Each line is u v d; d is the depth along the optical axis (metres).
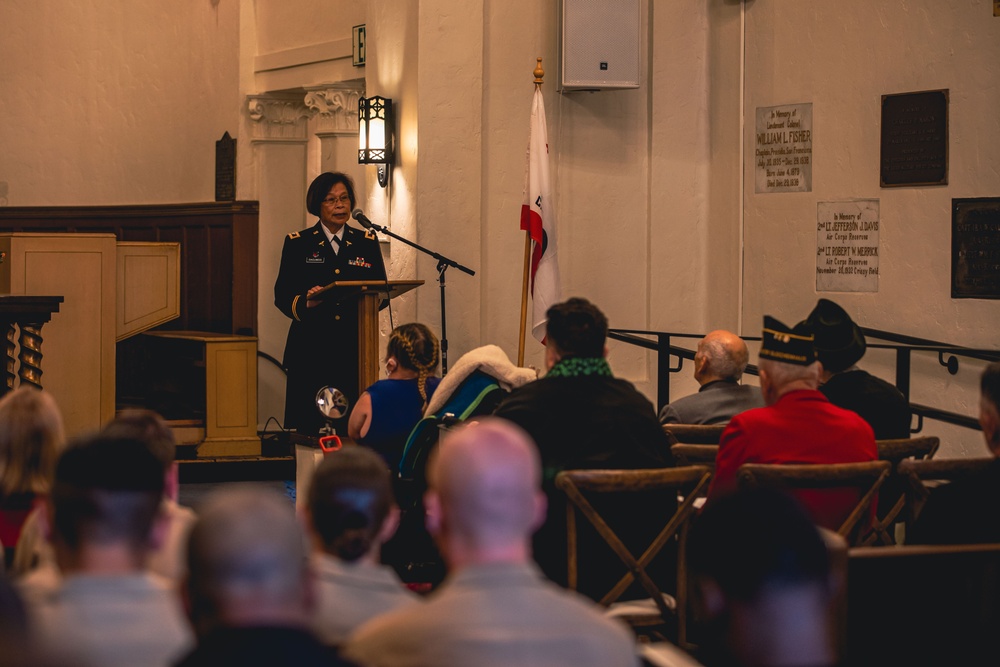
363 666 1.88
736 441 4.32
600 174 9.51
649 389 9.63
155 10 12.62
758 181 9.30
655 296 9.59
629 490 3.99
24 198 13.20
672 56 9.52
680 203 9.59
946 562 2.87
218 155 12.02
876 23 8.55
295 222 11.86
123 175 12.90
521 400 4.29
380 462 2.85
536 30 9.36
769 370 4.43
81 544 2.26
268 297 11.72
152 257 10.58
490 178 9.29
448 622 2.14
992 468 3.36
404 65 9.35
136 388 11.59
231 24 11.81
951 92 8.12
